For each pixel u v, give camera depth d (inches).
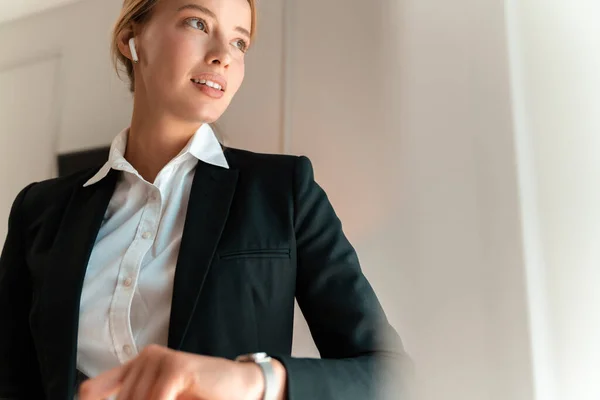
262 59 44.4
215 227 28.3
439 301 23.5
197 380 18.6
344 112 39.5
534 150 23.5
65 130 51.9
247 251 28.0
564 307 21.6
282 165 31.5
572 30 24.3
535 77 24.3
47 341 28.6
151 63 30.8
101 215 31.1
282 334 28.0
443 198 24.7
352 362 24.0
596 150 22.8
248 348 26.7
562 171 23.0
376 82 38.4
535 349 21.2
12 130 54.6
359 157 37.8
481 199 23.8
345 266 29.1
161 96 30.4
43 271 31.0
